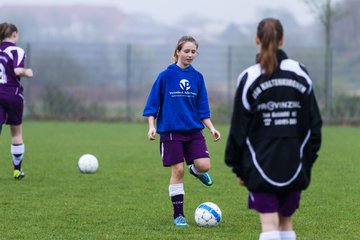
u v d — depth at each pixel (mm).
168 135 21719
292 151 15102
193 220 22703
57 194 27469
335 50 76312
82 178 32125
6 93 29750
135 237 19938
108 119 76312
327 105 74312
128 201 26156
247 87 15109
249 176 15227
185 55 21766
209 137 57000
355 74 76000
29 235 20234
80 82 79812
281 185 15031
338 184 30906
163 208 24750
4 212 23641
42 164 37219
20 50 29531
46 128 64375
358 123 72000
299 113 15211
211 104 76500
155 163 38344
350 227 21641
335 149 46562
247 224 21953
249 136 15312
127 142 50906
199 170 21984
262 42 15109
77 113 76750
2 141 49625
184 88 21719
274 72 15070
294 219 22906
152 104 21844
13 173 32906
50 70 79562
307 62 78625
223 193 28219
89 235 20219
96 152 43844
